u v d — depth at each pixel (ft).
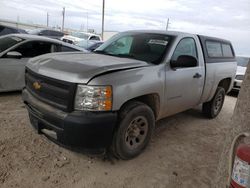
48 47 19.94
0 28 36.19
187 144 13.24
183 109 13.97
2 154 10.11
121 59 11.16
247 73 6.42
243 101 6.41
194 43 14.08
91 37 67.82
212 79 15.51
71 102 8.63
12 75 17.83
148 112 10.73
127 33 14.55
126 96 9.34
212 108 17.56
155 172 10.18
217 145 13.52
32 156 10.25
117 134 9.59
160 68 11.09
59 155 10.57
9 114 14.40
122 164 10.44
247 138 5.38
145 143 11.25
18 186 8.41
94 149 9.05
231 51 18.57
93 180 9.20
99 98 8.59
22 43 18.49
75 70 8.97
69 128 8.59
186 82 12.84
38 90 9.81
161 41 12.53
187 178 10.05
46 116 9.29
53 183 8.77
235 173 4.81
